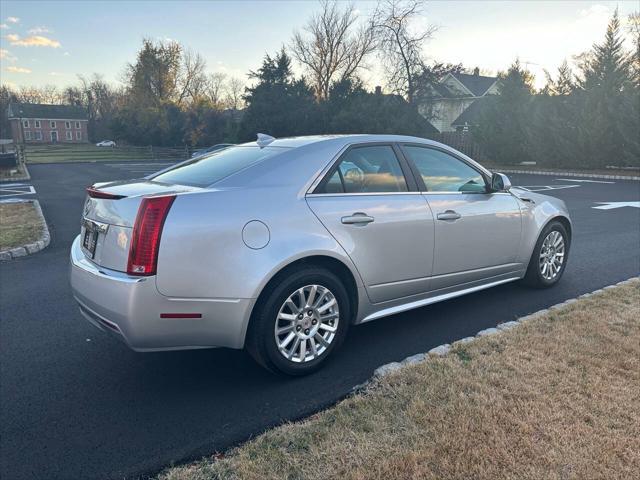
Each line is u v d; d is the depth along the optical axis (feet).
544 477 7.13
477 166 14.38
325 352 11.11
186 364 11.73
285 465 7.62
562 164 81.00
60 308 15.83
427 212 12.54
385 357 11.82
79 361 11.95
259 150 11.98
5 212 36.32
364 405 9.14
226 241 9.57
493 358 10.74
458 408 8.82
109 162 126.00
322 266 11.02
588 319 12.96
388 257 11.87
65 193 53.26
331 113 112.78
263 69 125.39
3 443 8.69
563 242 17.04
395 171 12.48
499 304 15.33
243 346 10.31
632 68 72.79
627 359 10.61
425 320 14.15
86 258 10.70
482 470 7.27
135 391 10.48
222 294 9.55
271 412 9.50
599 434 8.05
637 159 69.36
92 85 294.46
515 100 87.30
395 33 106.11
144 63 180.96
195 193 9.71
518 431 8.14
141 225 9.19
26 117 276.41
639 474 7.18
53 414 9.61
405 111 101.76
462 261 13.60
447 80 131.13
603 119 72.33
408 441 8.00
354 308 11.77
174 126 169.99
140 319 9.21
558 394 9.22
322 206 10.83
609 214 34.86
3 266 21.49
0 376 11.18
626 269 19.35
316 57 145.07
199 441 8.62
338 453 7.80
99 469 7.96
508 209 14.67
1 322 14.58
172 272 9.21
